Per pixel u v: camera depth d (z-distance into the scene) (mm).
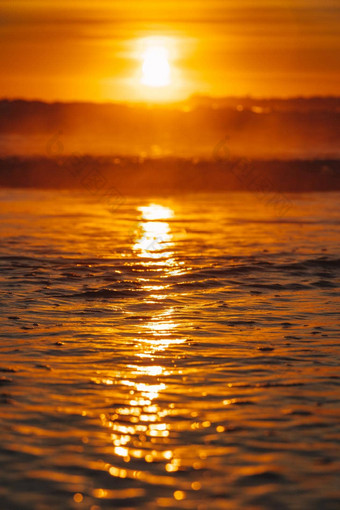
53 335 21922
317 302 27141
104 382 17406
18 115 141625
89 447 13430
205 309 25859
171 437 13930
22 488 11789
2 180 76312
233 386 17172
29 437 13867
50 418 14898
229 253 38406
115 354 19922
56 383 17266
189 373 18219
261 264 35125
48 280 30906
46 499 11422
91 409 15492
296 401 16094
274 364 19078
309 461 12891
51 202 62312
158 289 29406
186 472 12414
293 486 11922
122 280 31172
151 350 20375
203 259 36531
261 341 21453
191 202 64312
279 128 139250
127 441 13727
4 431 14156
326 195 70062
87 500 11398
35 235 44125
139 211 57438
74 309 25562
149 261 35875
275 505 11297
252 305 26547
